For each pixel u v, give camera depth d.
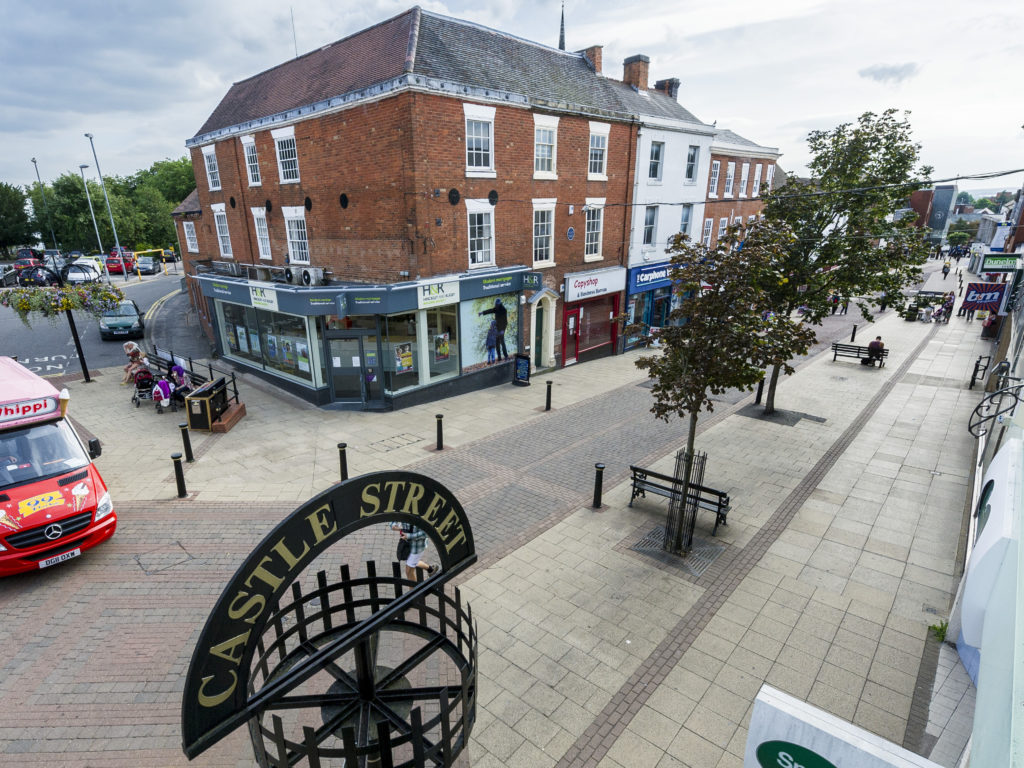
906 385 17.14
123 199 56.72
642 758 4.96
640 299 22.25
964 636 4.47
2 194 55.66
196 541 8.35
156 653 6.18
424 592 3.81
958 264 53.09
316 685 5.92
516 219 16.02
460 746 3.42
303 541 3.02
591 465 11.27
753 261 7.32
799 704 3.04
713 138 23.06
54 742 5.09
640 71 22.45
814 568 7.82
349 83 14.76
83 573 7.55
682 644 6.35
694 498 8.39
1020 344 11.45
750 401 15.55
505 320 16.84
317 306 13.45
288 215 17.28
